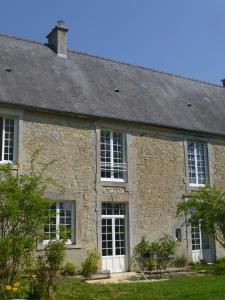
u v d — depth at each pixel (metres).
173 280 12.04
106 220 15.03
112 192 15.13
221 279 11.82
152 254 15.10
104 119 15.29
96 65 18.47
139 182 15.85
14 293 8.51
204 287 10.42
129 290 10.42
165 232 16.06
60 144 14.31
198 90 21.38
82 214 14.29
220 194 15.49
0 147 13.33
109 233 15.00
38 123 14.02
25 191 9.34
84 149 14.79
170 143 17.03
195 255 16.83
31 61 16.28
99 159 15.03
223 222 14.75
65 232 10.02
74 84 16.22
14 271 8.80
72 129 14.68
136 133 16.20
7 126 13.59
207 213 14.70
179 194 16.77
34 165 13.60
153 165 16.34
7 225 9.03
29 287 8.90
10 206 8.79
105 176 15.32
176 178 16.84
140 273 14.43
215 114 19.78
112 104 16.20
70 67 17.25
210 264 16.55
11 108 13.51
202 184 17.84
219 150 18.55
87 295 9.64
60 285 10.81
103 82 17.45
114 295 9.79
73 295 9.61
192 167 17.72
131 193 15.57
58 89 15.42
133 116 16.11
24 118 13.77
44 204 9.37
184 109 18.73
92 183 14.73
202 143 18.25
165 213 16.23
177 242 16.28
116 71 18.91
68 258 13.65
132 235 15.27
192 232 16.89
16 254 8.78
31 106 13.70
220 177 18.27
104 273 13.71
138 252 15.21
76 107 14.87
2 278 8.64
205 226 14.91
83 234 14.17
